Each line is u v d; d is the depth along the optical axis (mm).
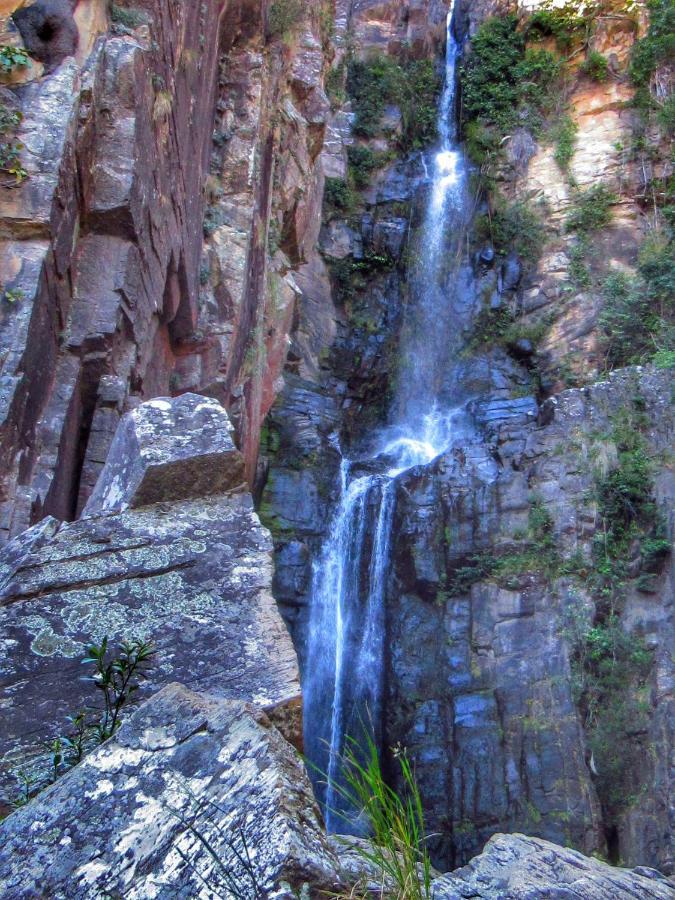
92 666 3436
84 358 9023
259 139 16625
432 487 25312
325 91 29938
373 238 30375
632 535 23094
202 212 14391
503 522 24062
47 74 8867
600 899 2916
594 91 30641
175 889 1820
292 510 25078
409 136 32281
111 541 3875
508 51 32281
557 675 21812
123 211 9445
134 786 2088
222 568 3812
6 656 3441
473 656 22828
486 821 20797
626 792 20359
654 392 24750
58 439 8242
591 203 29234
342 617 24719
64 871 1947
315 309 28859
